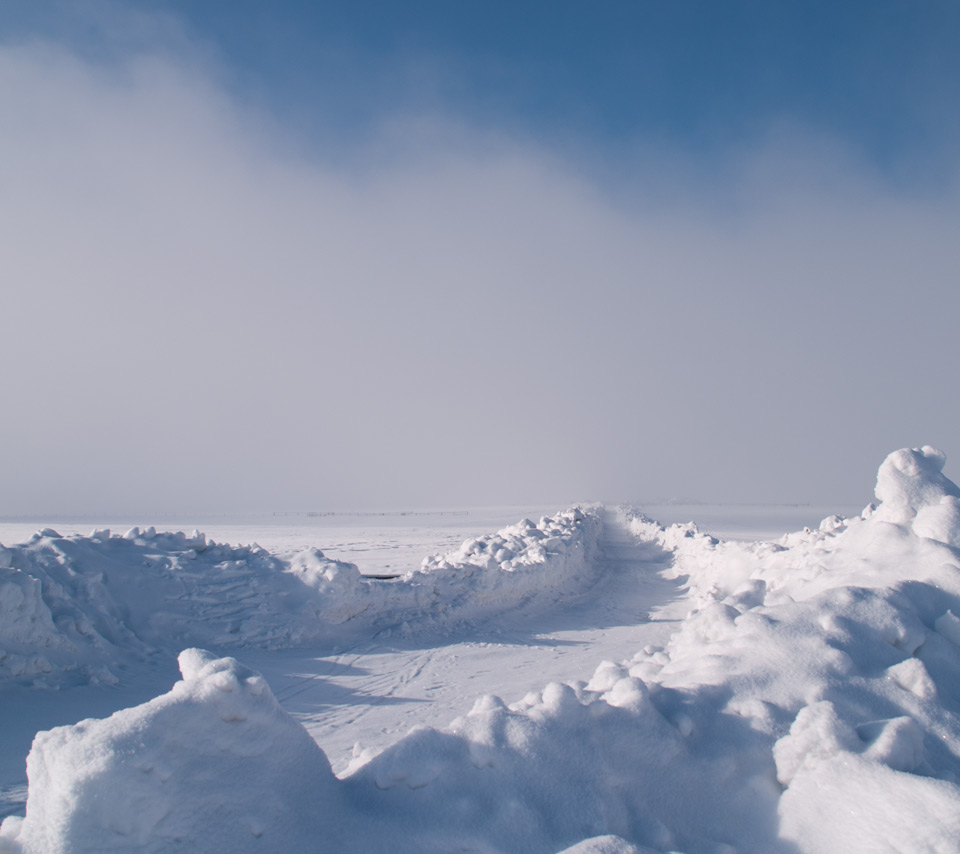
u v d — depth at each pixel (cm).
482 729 285
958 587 434
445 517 7925
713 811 282
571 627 1020
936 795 250
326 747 480
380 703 600
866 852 246
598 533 2952
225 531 4541
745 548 1176
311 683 673
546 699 304
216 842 232
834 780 275
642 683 324
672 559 2056
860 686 339
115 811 220
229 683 256
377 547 2850
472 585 1109
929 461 559
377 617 956
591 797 263
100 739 232
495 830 247
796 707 327
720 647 384
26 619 610
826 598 400
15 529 4578
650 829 261
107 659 668
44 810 225
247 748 256
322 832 252
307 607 891
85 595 742
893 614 384
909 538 500
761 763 301
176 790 233
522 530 1788
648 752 291
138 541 934
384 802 268
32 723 504
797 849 262
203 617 826
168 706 247
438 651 823
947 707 335
